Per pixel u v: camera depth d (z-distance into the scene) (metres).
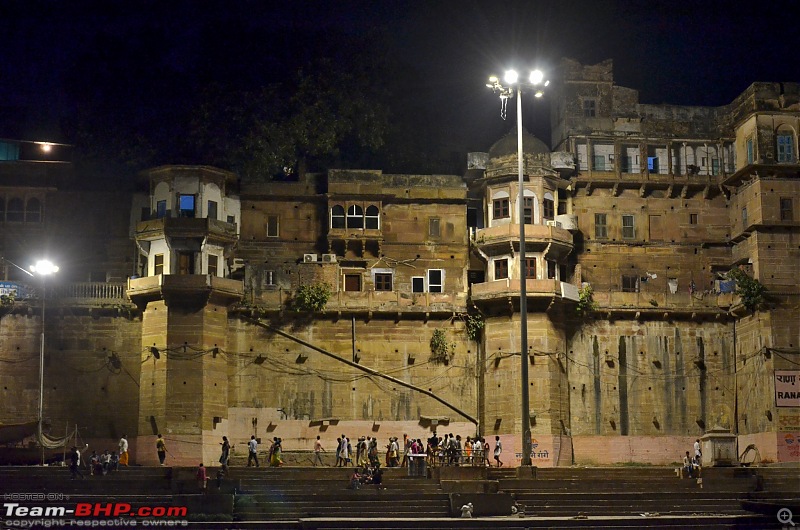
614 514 47.38
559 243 65.75
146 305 62.69
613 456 64.38
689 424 65.62
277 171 70.00
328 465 62.88
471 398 65.50
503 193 67.06
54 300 63.31
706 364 66.56
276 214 68.06
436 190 68.88
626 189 70.75
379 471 51.19
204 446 60.69
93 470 53.16
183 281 61.50
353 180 68.00
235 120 69.81
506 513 45.94
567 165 68.12
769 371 63.50
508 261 65.69
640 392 65.62
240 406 63.53
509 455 62.25
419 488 50.00
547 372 63.06
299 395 64.31
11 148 68.44
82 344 63.31
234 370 63.88
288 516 44.97
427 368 65.56
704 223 70.94
